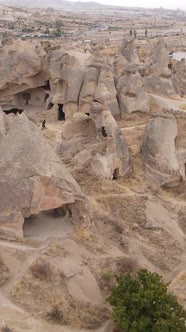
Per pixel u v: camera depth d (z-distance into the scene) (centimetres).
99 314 2331
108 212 3167
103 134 3634
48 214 2984
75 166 3534
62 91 5344
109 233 2966
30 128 2847
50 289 2369
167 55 6178
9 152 2769
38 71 5544
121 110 4778
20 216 2648
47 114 5347
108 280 2556
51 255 2584
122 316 2120
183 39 16112
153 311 2130
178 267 2883
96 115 3672
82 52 5806
